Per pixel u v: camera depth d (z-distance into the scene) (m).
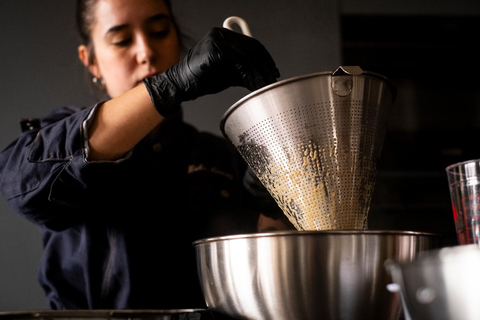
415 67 2.36
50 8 2.38
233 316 0.68
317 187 0.74
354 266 0.62
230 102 2.34
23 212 0.99
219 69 0.85
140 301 1.09
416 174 2.26
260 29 2.41
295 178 0.75
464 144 2.30
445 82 2.36
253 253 0.64
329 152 0.73
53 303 1.15
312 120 0.72
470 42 2.40
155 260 1.12
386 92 0.76
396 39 2.41
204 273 0.72
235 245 0.66
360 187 0.74
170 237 1.16
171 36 1.23
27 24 2.35
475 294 0.36
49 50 2.35
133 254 1.11
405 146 2.28
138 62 1.19
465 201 0.68
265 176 0.79
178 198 1.21
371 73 0.72
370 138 0.75
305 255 0.62
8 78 2.31
